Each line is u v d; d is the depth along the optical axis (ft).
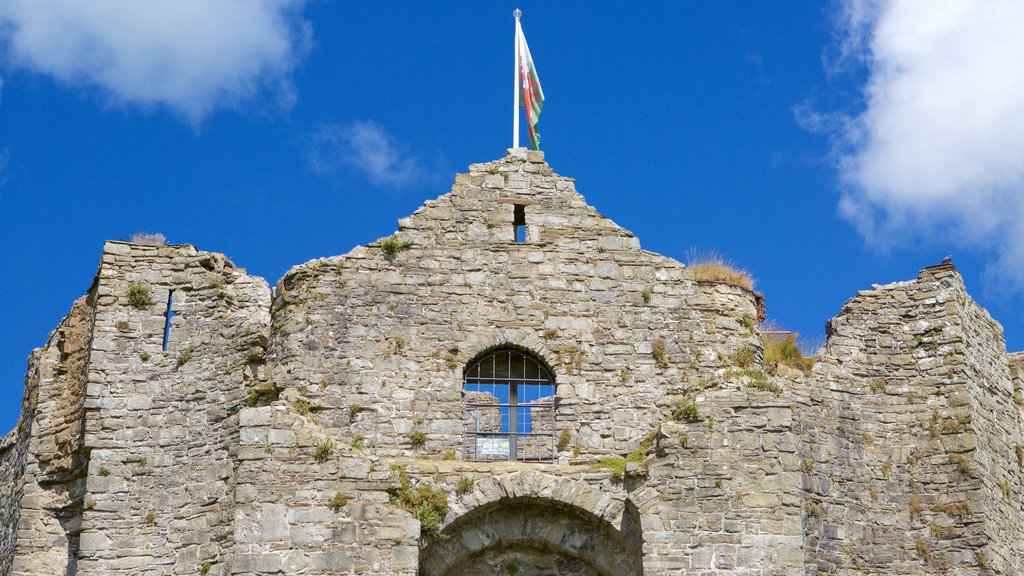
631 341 117.39
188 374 118.73
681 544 107.65
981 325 127.13
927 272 125.59
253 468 107.14
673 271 119.75
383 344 115.44
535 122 132.77
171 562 113.29
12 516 123.95
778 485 108.99
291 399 113.09
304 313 115.75
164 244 123.24
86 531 114.52
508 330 116.78
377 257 117.70
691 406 111.04
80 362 123.24
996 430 124.16
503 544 110.93
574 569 111.55
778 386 112.68
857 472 119.34
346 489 107.45
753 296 121.39
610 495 109.91
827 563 115.96
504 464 111.04
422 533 108.27
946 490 119.24
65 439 121.19
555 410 115.03
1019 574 121.08
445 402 114.21
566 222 120.57
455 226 119.34
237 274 123.54
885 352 123.44
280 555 105.40
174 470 115.96
